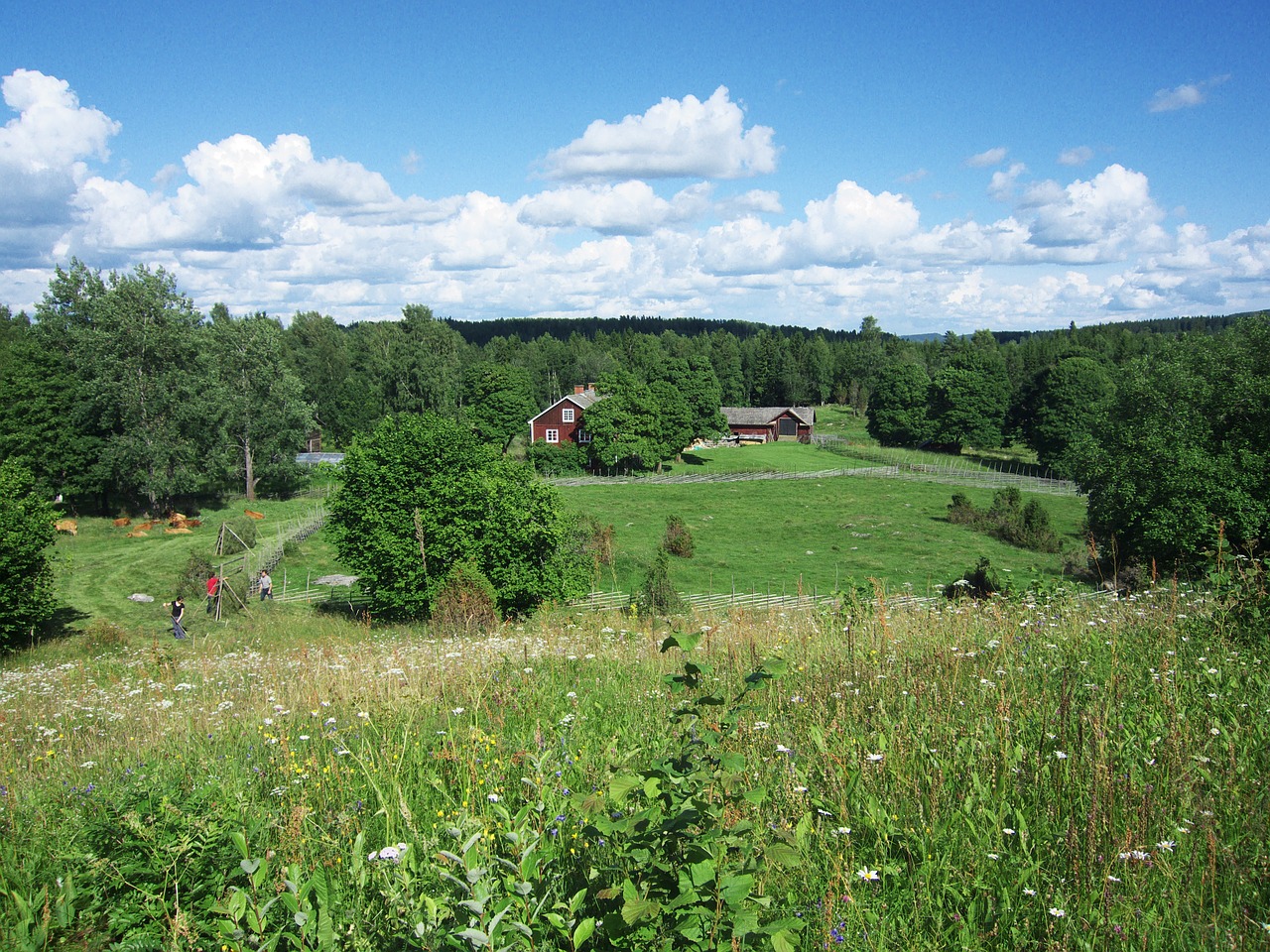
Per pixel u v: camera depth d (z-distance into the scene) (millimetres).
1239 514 28625
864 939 3059
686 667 3416
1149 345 116812
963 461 86438
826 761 4500
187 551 38281
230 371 57406
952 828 3855
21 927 3176
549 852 3582
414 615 26531
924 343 168375
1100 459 34875
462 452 28344
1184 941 2982
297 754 5531
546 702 6707
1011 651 6672
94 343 45875
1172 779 4023
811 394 148875
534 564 27641
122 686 10469
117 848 3529
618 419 75938
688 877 2805
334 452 87375
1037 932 3154
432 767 5109
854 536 49688
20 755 6699
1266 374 32094
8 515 21641
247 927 3209
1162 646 6578
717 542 47625
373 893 3453
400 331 90688
